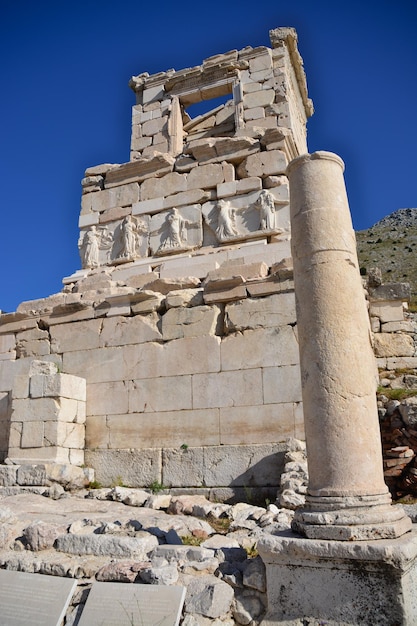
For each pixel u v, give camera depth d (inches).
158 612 207.0
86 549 258.4
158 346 490.3
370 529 204.5
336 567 200.8
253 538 272.5
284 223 598.9
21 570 251.0
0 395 560.1
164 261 628.1
